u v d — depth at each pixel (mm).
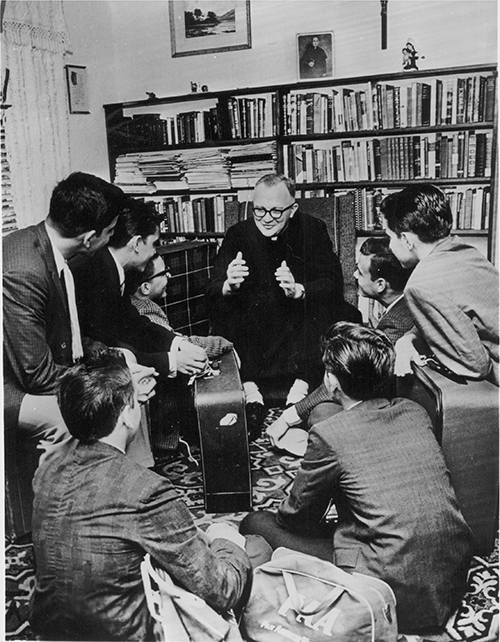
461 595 1915
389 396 2000
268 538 2031
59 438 2373
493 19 3301
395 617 1762
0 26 2982
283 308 3207
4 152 3068
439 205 2756
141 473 1685
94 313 2762
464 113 3326
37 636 1733
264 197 3135
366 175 3559
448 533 1817
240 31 3736
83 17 3629
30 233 2555
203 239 3879
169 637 1625
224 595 1658
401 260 2891
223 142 3750
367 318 3428
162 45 3855
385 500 1795
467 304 2416
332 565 1832
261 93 3713
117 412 1763
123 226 2855
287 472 2762
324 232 3268
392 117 3463
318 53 3609
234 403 2457
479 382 2289
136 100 3939
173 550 1625
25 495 2381
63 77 3338
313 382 3188
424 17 3414
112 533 1625
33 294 2453
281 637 1739
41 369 2424
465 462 2189
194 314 3375
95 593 1643
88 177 2650
